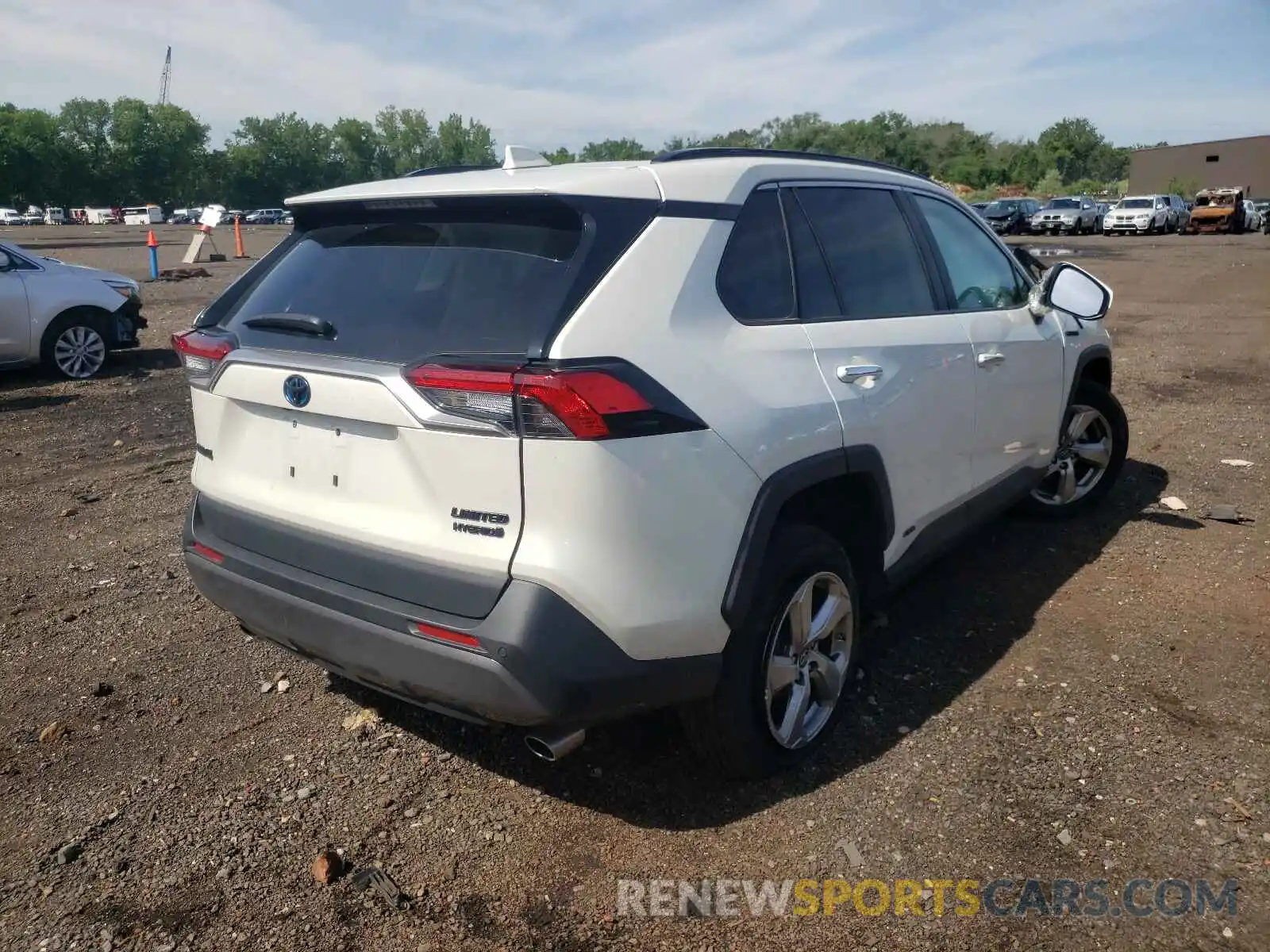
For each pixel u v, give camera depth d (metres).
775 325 3.03
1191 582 4.55
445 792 3.12
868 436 3.23
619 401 2.45
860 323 3.37
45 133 115.38
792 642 3.08
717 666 2.75
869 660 3.90
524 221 2.76
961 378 3.82
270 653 4.11
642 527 2.51
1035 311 4.56
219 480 3.18
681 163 2.98
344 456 2.77
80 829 2.97
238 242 29.34
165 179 124.75
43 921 2.60
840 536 3.48
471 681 2.50
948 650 3.97
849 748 3.29
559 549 2.44
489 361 2.48
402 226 3.00
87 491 6.41
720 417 2.70
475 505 2.52
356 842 2.89
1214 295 16.78
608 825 2.93
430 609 2.60
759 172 3.19
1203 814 2.89
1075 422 5.28
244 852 2.85
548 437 2.40
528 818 2.98
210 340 3.11
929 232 4.01
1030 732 3.34
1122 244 33.28
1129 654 3.88
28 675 3.94
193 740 3.45
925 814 2.93
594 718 2.59
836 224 3.47
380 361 2.65
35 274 10.25
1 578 4.93
